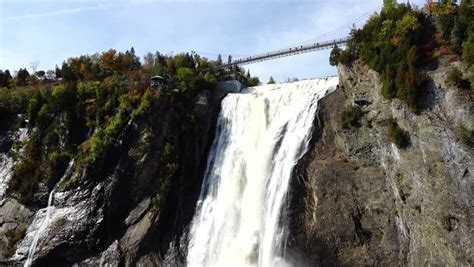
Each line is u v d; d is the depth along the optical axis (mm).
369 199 49344
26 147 70062
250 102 66375
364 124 51656
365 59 52562
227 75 79188
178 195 62844
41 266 59750
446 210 42781
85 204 61188
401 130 47656
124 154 63188
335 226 49562
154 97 65562
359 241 48281
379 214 48469
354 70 54156
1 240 64188
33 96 74562
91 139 65688
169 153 63188
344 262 48219
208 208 60688
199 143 67000
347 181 50875
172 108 66250
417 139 46062
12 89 82625
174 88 68250
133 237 58656
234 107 68125
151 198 60875
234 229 56500
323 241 49656
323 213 50594
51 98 71438
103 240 59656
